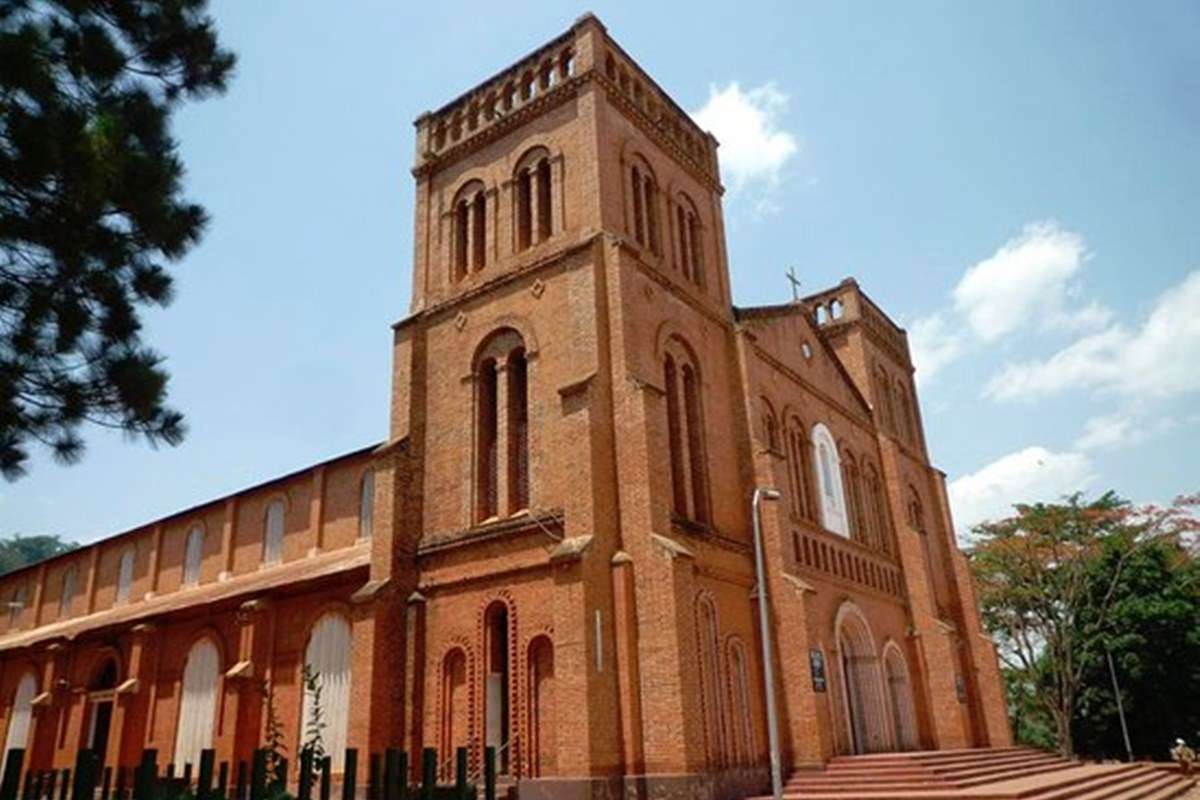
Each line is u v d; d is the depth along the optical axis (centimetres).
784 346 3259
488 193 2798
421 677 2305
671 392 2566
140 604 3922
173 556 3909
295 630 2766
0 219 1129
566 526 2138
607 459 2211
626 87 2827
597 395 2244
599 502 2131
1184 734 4734
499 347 2567
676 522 2291
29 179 1107
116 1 1270
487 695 2172
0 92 1066
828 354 3662
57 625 4356
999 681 3762
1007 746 3650
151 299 1298
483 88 2950
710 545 2434
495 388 2561
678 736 1906
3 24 1135
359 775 2169
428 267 2853
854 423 3684
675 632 1983
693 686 1986
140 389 1235
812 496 3128
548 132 2702
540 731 2053
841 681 2820
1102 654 4922
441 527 2456
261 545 3494
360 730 2211
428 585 2391
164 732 3088
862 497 3547
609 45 2772
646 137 2859
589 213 2494
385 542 2434
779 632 2506
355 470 3253
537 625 2131
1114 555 5034
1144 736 4866
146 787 637
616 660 2016
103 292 1245
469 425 2512
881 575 3431
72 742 3469
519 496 2384
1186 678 4722
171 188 1253
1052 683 5188
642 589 2069
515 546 2245
